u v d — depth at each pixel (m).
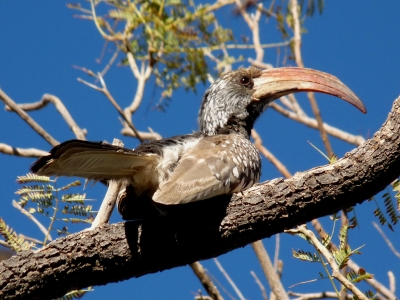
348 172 9.57
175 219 9.78
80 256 9.52
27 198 10.95
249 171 10.48
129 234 9.66
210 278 14.20
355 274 10.67
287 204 9.69
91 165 9.40
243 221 9.73
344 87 12.63
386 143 9.45
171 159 10.09
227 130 12.94
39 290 9.52
